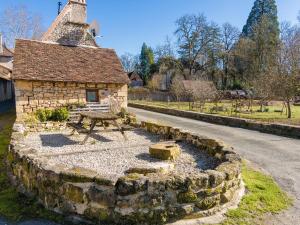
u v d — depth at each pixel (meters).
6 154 7.73
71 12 17.48
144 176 4.02
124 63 66.38
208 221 4.00
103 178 3.92
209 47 43.19
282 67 18.05
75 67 14.66
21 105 12.78
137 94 43.25
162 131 10.10
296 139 10.71
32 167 4.76
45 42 15.67
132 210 3.81
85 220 3.98
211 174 4.24
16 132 8.27
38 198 4.61
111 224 3.84
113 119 8.81
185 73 44.41
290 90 16.59
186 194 4.00
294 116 18.50
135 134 10.46
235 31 43.75
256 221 4.07
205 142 7.40
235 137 11.25
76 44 17.50
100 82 14.35
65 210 4.16
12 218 4.14
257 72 37.41
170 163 6.29
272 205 4.60
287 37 26.20
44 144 8.50
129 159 6.77
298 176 6.25
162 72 47.84
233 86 44.69
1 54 28.55
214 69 44.66
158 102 36.75
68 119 13.18
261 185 5.45
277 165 7.14
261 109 23.08
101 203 3.90
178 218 3.97
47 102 13.30
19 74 12.66
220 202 4.37
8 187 5.45
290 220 4.14
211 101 32.03
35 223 3.99
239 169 4.93
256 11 43.97
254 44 39.41
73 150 7.66
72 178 4.06
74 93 13.94
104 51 17.02
